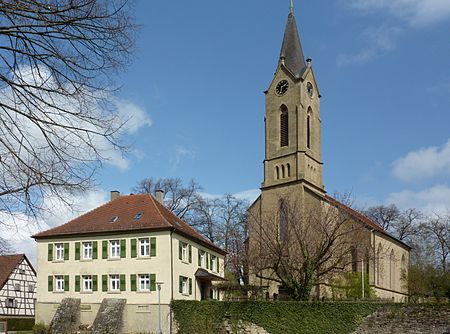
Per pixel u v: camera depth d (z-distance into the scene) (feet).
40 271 166.61
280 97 234.17
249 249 171.32
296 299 144.87
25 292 221.46
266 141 234.99
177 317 150.82
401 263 258.57
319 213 170.50
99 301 158.71
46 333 152.56
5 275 215.72
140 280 156.87
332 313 137.28
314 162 232.53
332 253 146.92
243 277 181.47
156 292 153.89
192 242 173.58
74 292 161.89
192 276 170.81
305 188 217.36
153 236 157.69
